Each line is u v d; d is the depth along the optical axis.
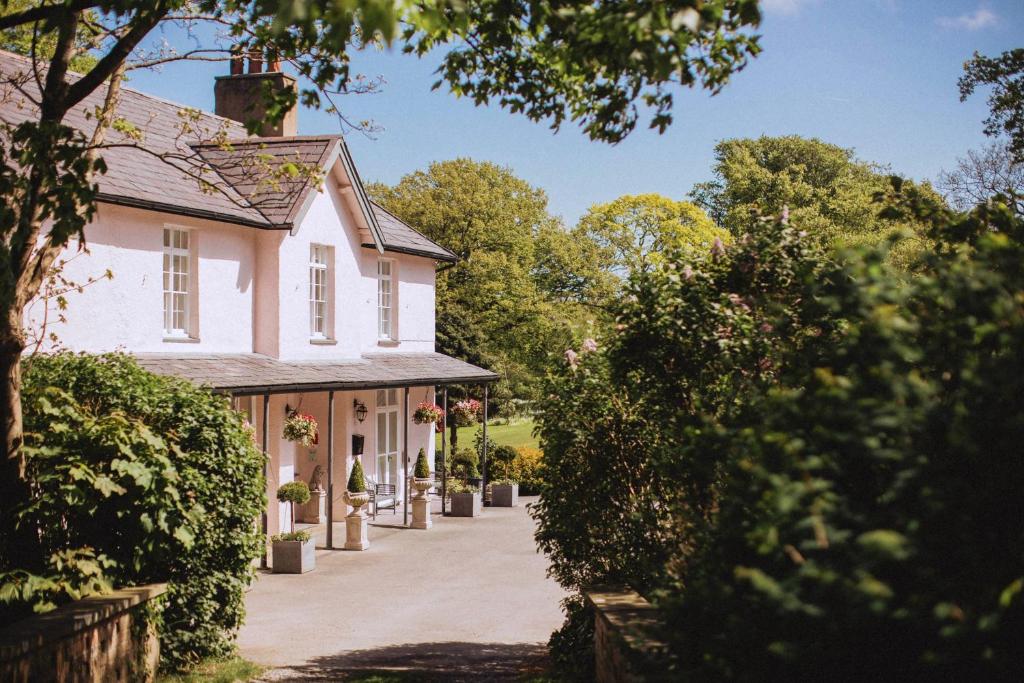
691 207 47.97
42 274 9.10
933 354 3.26
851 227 50.62
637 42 4.87
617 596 7.42
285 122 23.95
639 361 7.29
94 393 10.09
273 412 20.88
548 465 8.88
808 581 3.24
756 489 3.46
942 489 3.00
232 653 10.73
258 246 20.31
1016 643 3.03
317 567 17.97
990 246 3.59
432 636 12.43
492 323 45.91
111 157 17.16
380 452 26.08
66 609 7.88
